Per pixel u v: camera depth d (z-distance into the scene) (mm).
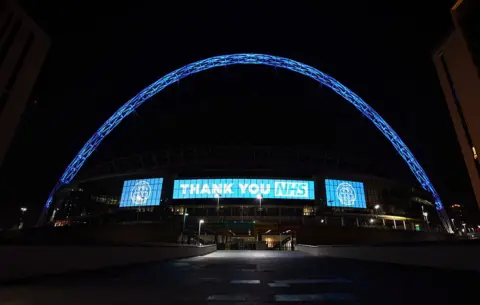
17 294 8461
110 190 92000
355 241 63969
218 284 10852
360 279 12047
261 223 76688
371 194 90562
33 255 12016
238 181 81250
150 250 23906
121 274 14172
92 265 15766
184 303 7422
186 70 100688
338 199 84062
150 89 101438
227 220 77438
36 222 87125
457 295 8023
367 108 105250
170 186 83125
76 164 96125
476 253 12734
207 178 82250
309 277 13000
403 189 98750
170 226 64750
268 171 84875
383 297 8031
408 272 14141
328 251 35844
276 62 101062
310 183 83438
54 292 8859
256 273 14969
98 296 8312
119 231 66938
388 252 20750
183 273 14992
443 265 14703
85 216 87125
